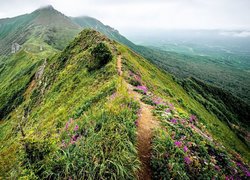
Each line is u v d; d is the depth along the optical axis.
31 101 55.53
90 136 9.41
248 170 12.72
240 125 86.88
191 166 9.38
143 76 36.81
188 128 13.48
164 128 12.07
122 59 39.31
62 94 37.03
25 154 8.14
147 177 8.15
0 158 13.32
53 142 9.20
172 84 60.81
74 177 7.05
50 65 63.94
